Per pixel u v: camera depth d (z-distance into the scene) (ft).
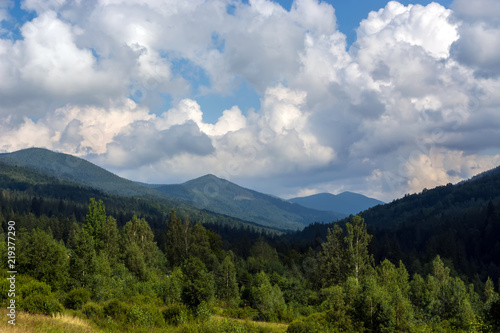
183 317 102.32
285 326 140.26
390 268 219.00
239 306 199.52
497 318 100.89
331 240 242.58
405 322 113.09
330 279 229.66
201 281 130.82
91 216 257.55
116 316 95.55
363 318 115.14
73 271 130.11
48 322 71.72
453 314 148.15
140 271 214.48
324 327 115.85
